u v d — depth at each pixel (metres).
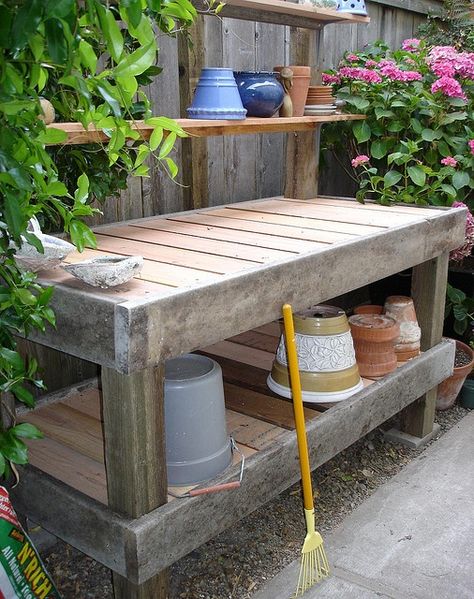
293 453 1.74
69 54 0.88
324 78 2.83
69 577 1.81
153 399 1.36
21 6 0.85
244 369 2.27
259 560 1.86
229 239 1.85
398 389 2.14
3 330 1.27
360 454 2.43
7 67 0.90
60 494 1.52
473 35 3.58
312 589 1.73
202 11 1.90
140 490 1.38
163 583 1.54
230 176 2.72
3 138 0.97
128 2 0.84
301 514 2.08
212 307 1.38
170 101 2.40
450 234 2.27
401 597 1.70
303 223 2.09
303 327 1.99
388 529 1.98
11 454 1.23
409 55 3.00
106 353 1.29
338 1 2.46
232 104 2.04
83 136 1.60
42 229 1.83
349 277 1.79
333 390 1.98
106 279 1.31
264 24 2.71
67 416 1.97
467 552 1.88
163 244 1.79
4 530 1.34
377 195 3.19
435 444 2.50
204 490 1.48
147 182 2.39
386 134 2.92
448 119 2.77
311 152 2.61
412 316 2.30
